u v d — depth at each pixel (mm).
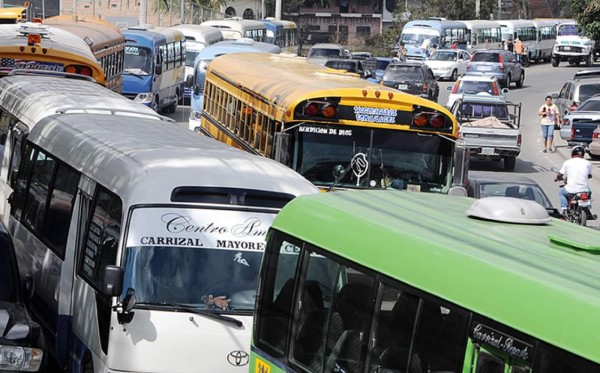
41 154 29906
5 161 35344
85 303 23031
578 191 51031
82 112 32719
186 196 21906
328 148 34094
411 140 34250
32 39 50938
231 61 46938
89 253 23578
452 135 34250
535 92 136000
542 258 13234
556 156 81500
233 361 20797
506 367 12148
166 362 20609
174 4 148000
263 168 23344
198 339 20719
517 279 12266
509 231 15102
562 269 12633
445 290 13312
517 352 11945
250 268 21500
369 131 34125
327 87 34438
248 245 21656
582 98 95625
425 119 34094
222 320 20812
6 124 37312
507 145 70938
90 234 23828
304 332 16500
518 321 11992
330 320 15820
